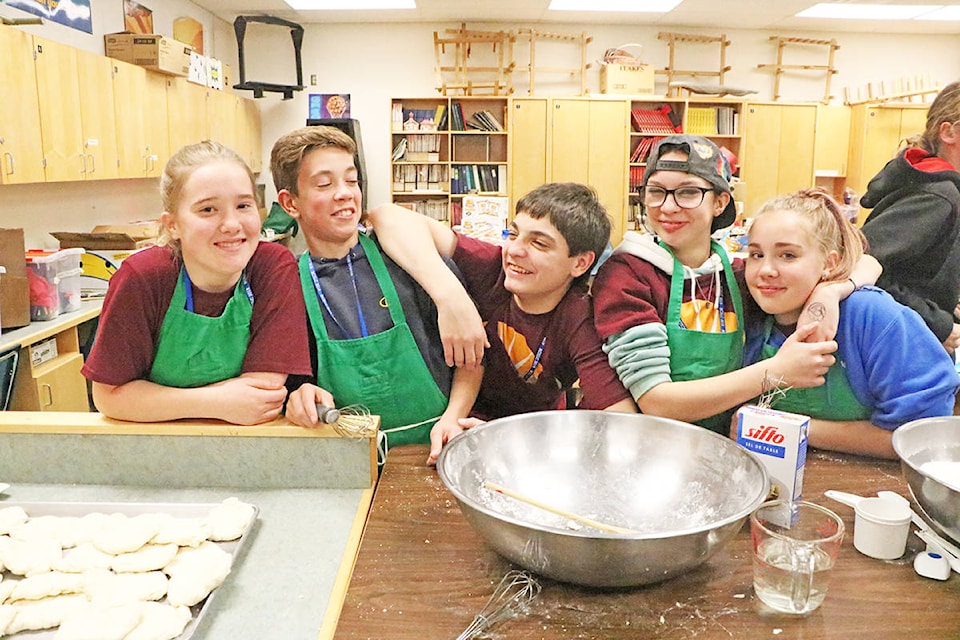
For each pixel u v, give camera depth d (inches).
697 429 44.3
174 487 50.9
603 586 34.9
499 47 262.8
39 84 123.3
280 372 51.6
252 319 52.1
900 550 38.1
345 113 259.8
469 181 255.3
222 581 37.5
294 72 261.9
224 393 50.0
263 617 35.6
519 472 45.8
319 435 49.4
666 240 55.5
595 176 256.1
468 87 255.1
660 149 55.0
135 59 166.4
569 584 36.2
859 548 39.0
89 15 164.4
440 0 226.1
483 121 253.8
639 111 260.7
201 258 47.2
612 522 41.9
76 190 160.2
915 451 44.4
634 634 32.4
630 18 252.2
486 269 61.5
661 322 54.4
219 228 46.4
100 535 40.9
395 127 250.5
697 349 54.3
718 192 54.8
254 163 250.4
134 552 39.8
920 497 38.8
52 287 117.1
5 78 113.8
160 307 49.6
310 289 56.1
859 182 266.2
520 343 59.2
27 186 141.9
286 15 246.5
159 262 49.3
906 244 64.8
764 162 263.4
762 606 34.3
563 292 57.6
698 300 55.0
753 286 53.2
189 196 45.9
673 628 32.8
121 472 51.0
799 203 51.6
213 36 244.2
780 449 40.6
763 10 239.3
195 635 33.9
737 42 270.5
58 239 145.9
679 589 35.7
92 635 32.5
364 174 245.9
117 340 49.2
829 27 265.0
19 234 109.7
